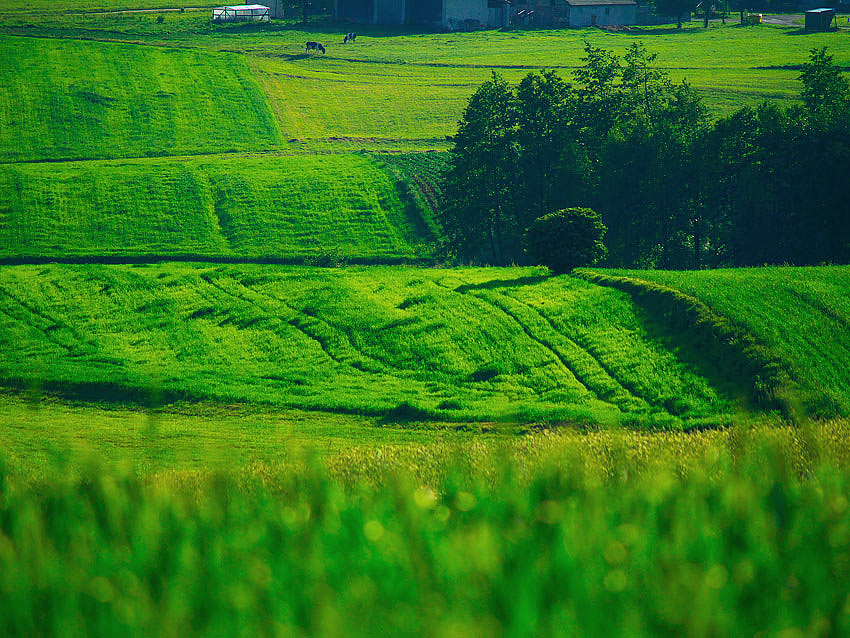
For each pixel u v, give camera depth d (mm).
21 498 34562
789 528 27922
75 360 175750
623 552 25797
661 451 52750
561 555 26094
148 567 27734
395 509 31625
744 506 29375
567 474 34125
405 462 55000
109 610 25062
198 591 25938
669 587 24281
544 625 22875
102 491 33719
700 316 153125
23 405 150375
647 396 135250
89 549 29172
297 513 31125
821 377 127438
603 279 186750
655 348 150500
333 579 26078
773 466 32812
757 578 24906
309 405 141125
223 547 28891
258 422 135750
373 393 147750
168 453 115062
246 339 183125
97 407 148375
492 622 22797
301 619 24141
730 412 124750
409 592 24922
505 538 27859
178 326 193875
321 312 191125
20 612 25328
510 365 154125
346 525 29906
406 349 166625
